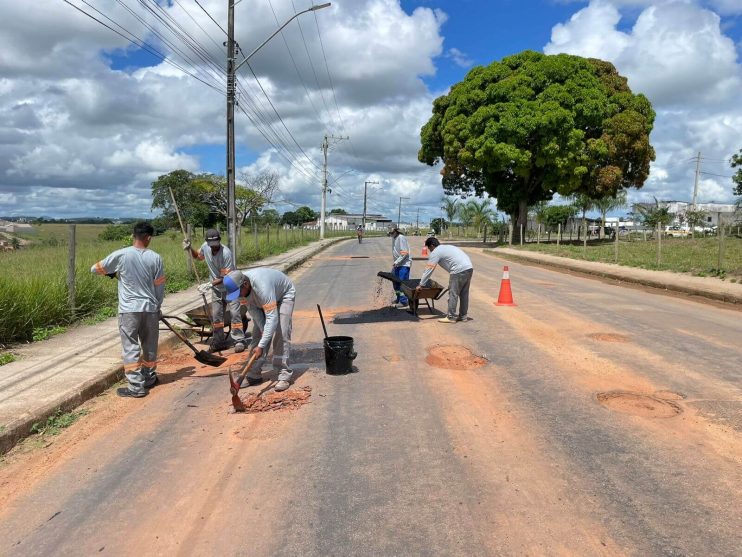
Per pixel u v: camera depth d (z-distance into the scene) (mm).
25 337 7652
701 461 3859
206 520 3275
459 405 5090
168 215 53750
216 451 4230
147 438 4531
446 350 7180
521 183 35625
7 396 5238
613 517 3188
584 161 31844
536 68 31391
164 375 6402
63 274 9906
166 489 3664
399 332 8398
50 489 3715
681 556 2826
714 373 5957
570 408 4949
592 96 31156
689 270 15648
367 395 5449
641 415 4742
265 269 5676
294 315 10141
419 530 3105
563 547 2922
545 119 29703
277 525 3197
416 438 4367
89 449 4344
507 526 3125
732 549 2871
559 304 10898
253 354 5293
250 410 5109
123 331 5547
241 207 53094
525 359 6656
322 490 3580
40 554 3000
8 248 20141
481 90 33062
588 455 3986
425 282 9227
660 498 3383
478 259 25531
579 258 22406
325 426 4668
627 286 14188
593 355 6789
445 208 67125
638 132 31859
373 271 18812
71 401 5238
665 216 44938
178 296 12117
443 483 3631
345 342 6121
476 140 31953
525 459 3949
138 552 2990
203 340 8266
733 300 11141
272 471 3869
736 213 39062
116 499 3555
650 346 7238
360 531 3109
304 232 46625
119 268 5566
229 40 16406
